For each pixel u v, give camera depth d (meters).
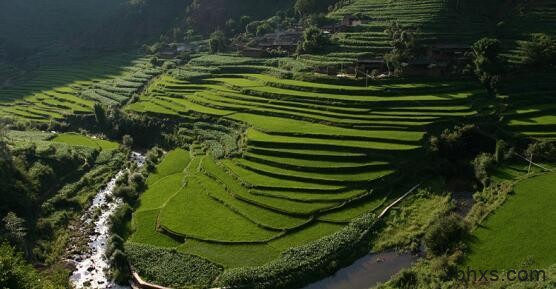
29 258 65.69
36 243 70.19
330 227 68.69
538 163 80.81
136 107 124.94
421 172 82.56
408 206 74.19
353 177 79.31
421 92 104.38
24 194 77.75
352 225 68.25
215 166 89.81
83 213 81.38
